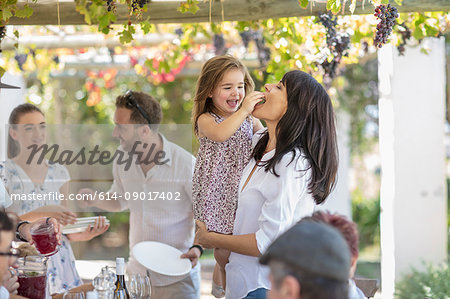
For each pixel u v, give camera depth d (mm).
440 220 5277
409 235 5266
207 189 3277
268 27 4793
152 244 3621
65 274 3584
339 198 8781
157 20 3877
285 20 4492
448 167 9758
